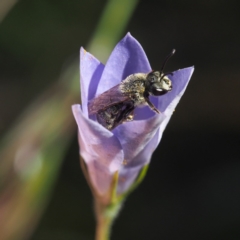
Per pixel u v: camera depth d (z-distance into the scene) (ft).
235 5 0.79
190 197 0.68
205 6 0.80
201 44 0.78
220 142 0.72
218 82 0.74
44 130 0.61
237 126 0.72
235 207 0.65
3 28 0.81
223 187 0.67
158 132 0.47
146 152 0.48
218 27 0.79
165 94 0.48
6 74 0.81
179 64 0.78
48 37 0.82
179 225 0.66
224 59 0.76
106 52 0.63
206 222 0.65
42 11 0.82
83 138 0.47
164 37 0.80
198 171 0.70
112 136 0.47
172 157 0.71
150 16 0.82
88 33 0.82
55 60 0.80
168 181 0.69
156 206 0.68
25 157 0.60
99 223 0.51
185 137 0.73
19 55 0.82
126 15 0.64
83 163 0.49
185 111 0.74
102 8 0.83
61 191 0.69
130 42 0.48
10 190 0.59
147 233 0.66
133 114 0.49
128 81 0.48
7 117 0.77
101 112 0.48
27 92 0.79
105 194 0.50
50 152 0.60
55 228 0.67
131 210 0.68
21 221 0.59
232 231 0.64
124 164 0.48
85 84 0.47
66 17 0.83
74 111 0.46
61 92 0.62
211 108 0.74
